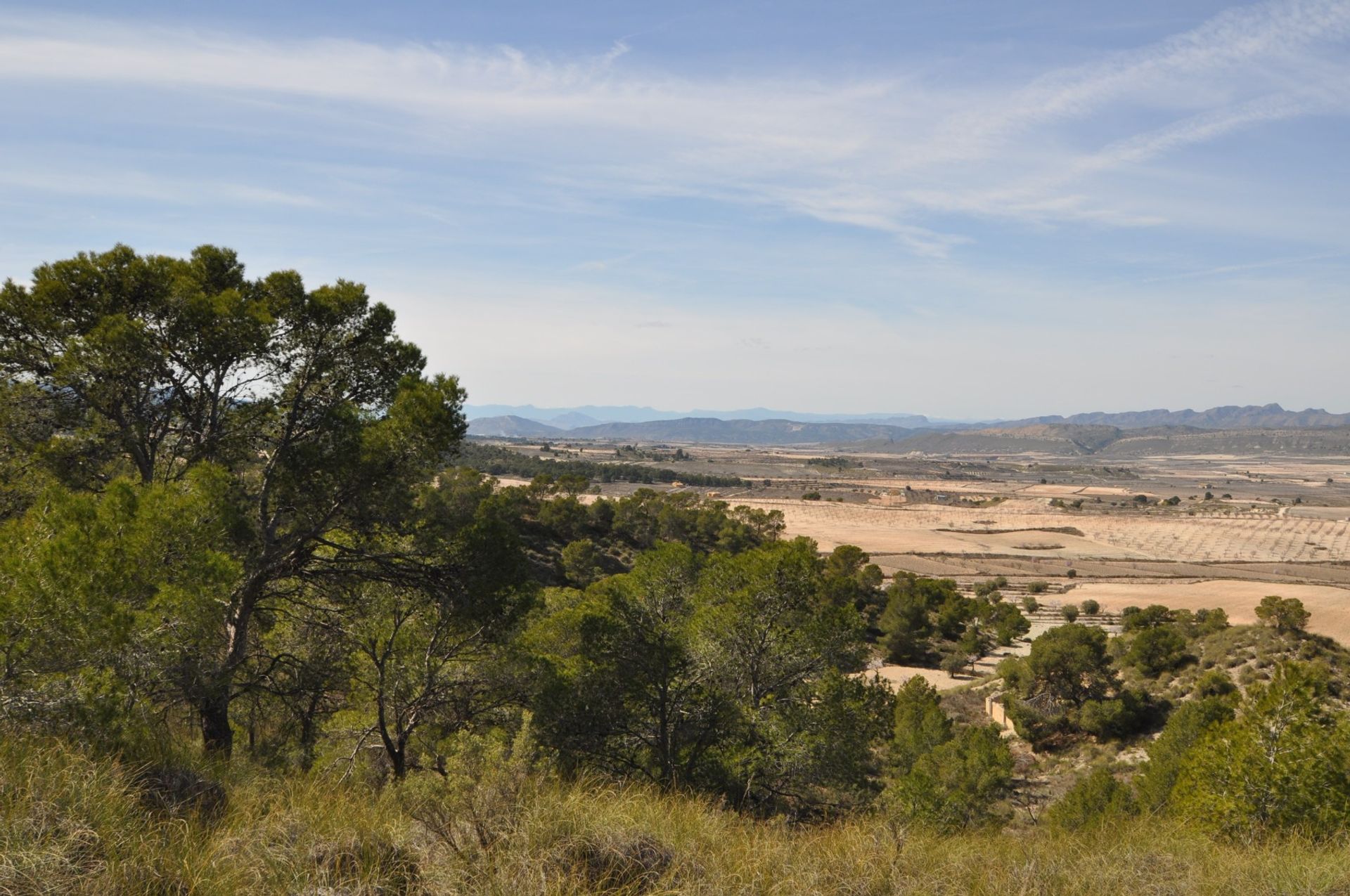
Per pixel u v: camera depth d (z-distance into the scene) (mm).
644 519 88688
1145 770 22578
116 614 8461
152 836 5367
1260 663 37906
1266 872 7004
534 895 5137
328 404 15570
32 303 14367
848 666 18922
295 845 5551
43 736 6941
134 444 14594
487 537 15453
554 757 11938
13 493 14102
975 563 113938
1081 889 6551
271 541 14359
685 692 17703
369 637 15344
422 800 6652
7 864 4473
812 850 6973
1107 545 140375
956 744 29125
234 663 12969
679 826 6828
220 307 14438
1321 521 187625
